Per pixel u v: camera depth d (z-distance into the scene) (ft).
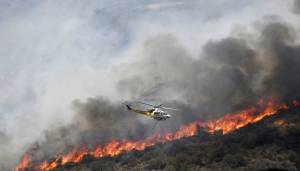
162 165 252.62
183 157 250.57
